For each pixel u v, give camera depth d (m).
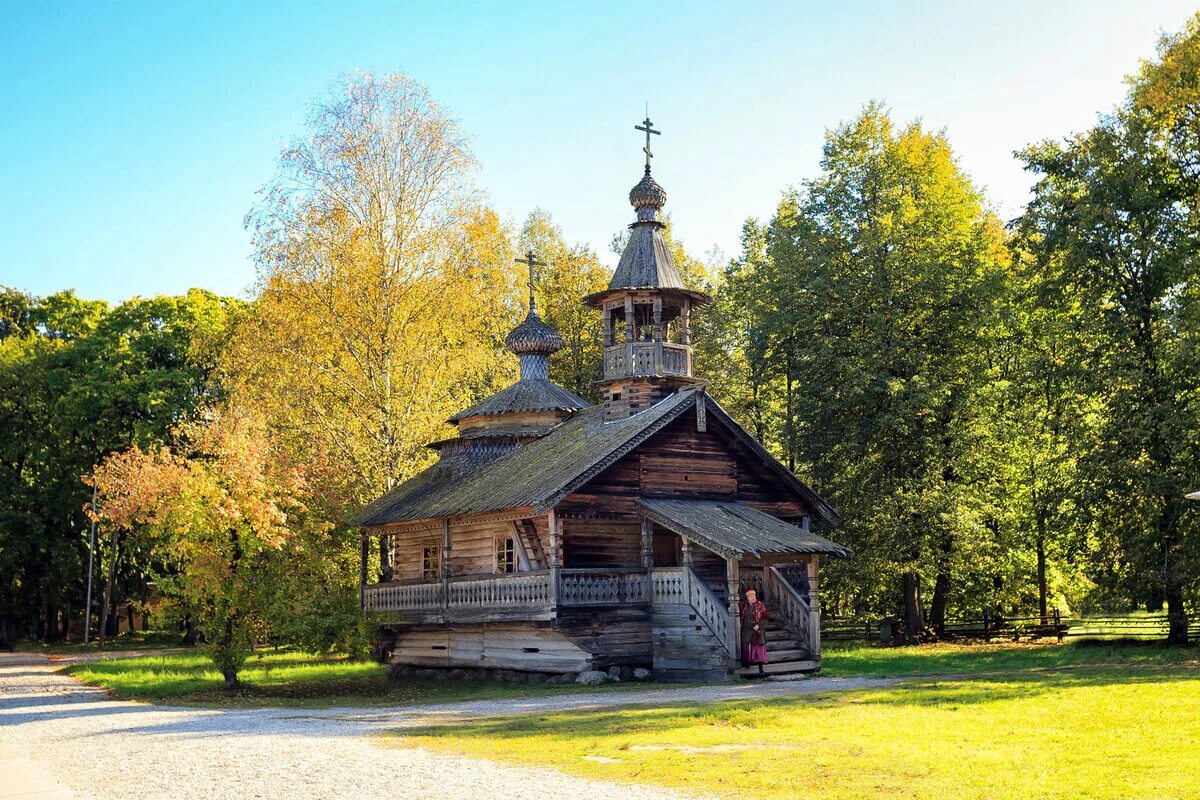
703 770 13.93
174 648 59.94
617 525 34.06
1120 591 36.88
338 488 35.31
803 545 30.69
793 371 48.72
